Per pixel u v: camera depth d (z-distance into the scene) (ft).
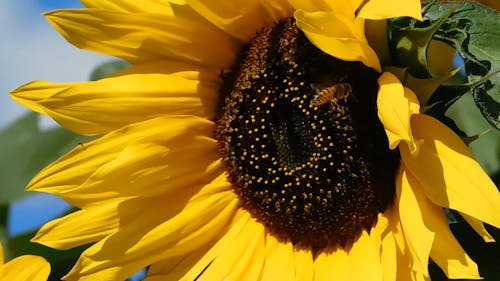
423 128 1.19
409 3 1.13
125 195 1.30
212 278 1.32
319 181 1.33
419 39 1.18
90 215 1.30
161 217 1.33
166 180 1.33
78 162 1.30
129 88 1.31
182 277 1.33
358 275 1.26
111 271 1.30
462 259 1.17
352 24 1.18
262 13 1.33
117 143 1.30
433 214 1.19
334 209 1.33
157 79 1.33
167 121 1.33
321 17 1.17
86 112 1.30
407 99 1.14
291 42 1.32
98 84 1.30
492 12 1.17
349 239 1.33
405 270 1.23
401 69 1.19
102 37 1.30
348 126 1.30
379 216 1.30
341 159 1.31
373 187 1.30
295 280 1.32
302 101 1.32
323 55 1.31
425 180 1.18
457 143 1.18
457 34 1.17
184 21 1.32
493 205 1.15
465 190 1.16
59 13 1.29
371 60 1.19
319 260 1.33
